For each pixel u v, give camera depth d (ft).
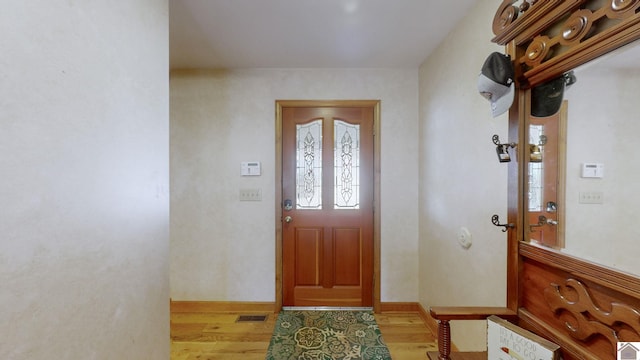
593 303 2.41
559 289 2.75
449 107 6.19
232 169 8.20
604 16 2.32
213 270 8.25
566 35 2.64
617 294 2.25
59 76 2.20
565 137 2.81
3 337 1.82
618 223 2.35
